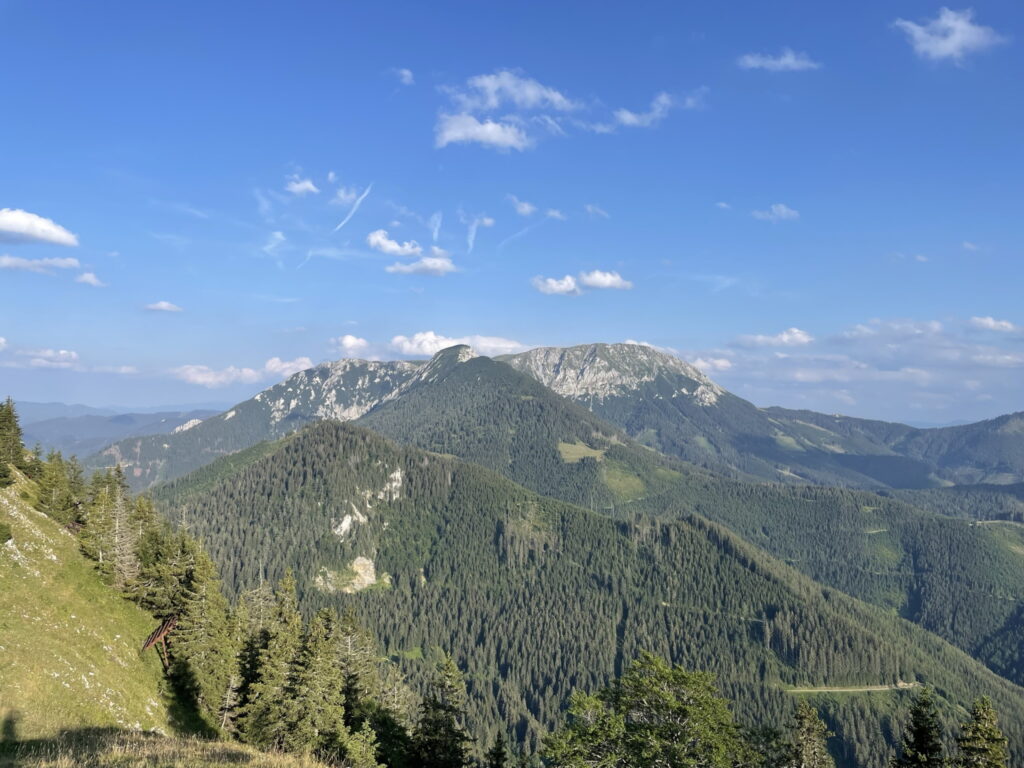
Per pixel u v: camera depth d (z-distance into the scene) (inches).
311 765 1400.1
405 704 4291.3
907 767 2091.5
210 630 3134.8
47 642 2474.2
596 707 1894.7
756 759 1972.2
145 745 1369.3
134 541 3727.9
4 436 4699.8
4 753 1350.9
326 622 3494.1
